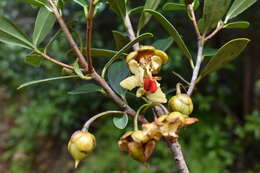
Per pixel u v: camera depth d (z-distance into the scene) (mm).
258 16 5020
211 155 4742
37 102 5996
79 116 5836
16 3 5836
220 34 5023
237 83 5535
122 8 1450
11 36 1382
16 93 6812
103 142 5312
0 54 5961
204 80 5352
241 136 4867
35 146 5957
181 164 1308
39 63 1409
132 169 4863
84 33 5156
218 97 5398
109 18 5211
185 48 1413
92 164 5047
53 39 1383
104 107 5715
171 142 1234
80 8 5113
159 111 1346
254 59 5270
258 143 5078
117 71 1533
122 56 1554
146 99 1359
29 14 5871
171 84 5012
